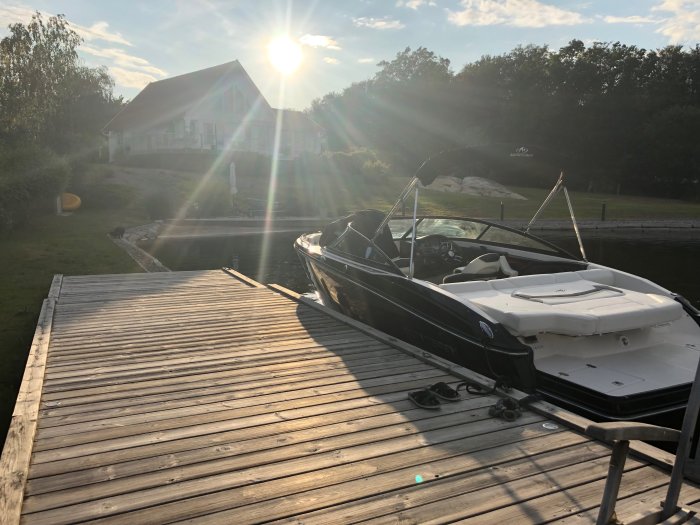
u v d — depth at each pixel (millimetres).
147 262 11617
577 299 4512
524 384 3863
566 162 5629
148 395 3797
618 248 19141
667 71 50594
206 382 4059
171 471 2748
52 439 3098
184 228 19812
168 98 37312
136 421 3354
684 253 17703
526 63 52125
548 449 3018
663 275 13305
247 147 37156
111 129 38562
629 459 2914
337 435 3168
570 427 3287
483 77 53312
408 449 3000
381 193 29219
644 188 46750
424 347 4809
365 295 5555
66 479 2664
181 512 2404
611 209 30859
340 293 6246
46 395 3785
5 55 18812
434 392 3703
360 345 5059
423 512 2424
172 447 3006
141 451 2955
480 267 5734
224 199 23156
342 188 29781
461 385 3986
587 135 45594
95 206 21094
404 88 54969
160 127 35562
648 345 4578
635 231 25016
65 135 23656
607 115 45344
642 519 2014
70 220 17844
